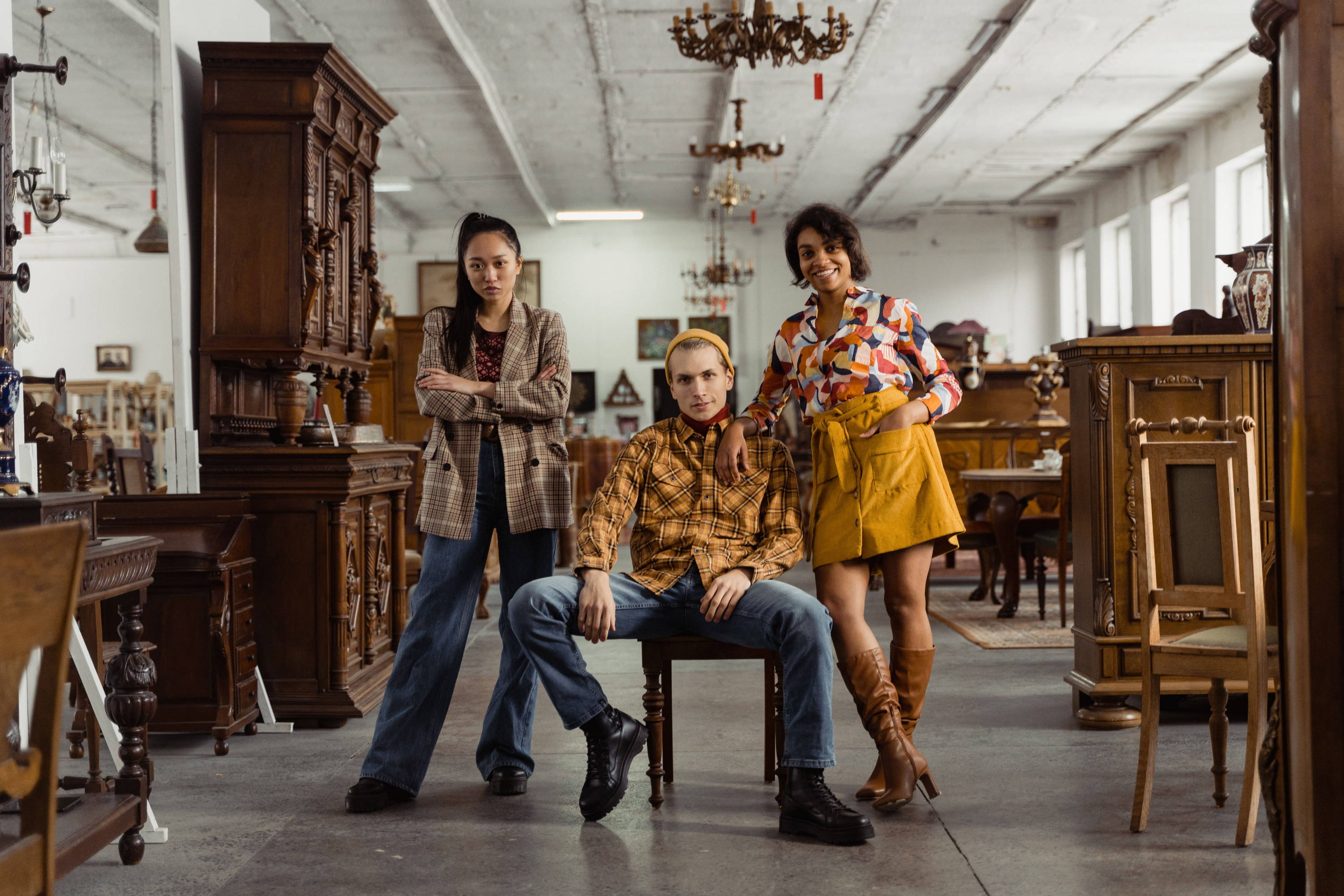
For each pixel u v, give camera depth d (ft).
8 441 8.68
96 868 8.86
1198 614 13.05
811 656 9.30
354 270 17.20
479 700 15.47
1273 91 6.43
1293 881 6.28
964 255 60.75
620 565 32.01
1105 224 53.57
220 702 12.67
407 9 30.09
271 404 17.17
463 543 10.46
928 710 14.33
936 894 8.06
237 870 8.78
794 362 10.62
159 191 51.21
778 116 41.11
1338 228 5.95
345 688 14.08
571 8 30.73
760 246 60.49
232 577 13.01
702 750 12.40
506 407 10.23
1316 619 5.98
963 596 25.63
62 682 5.29
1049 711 14.16
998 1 30.60
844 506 9.99
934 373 10.32
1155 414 13.33
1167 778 11.10
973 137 44.06
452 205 55.16
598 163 48.19
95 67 34.09
